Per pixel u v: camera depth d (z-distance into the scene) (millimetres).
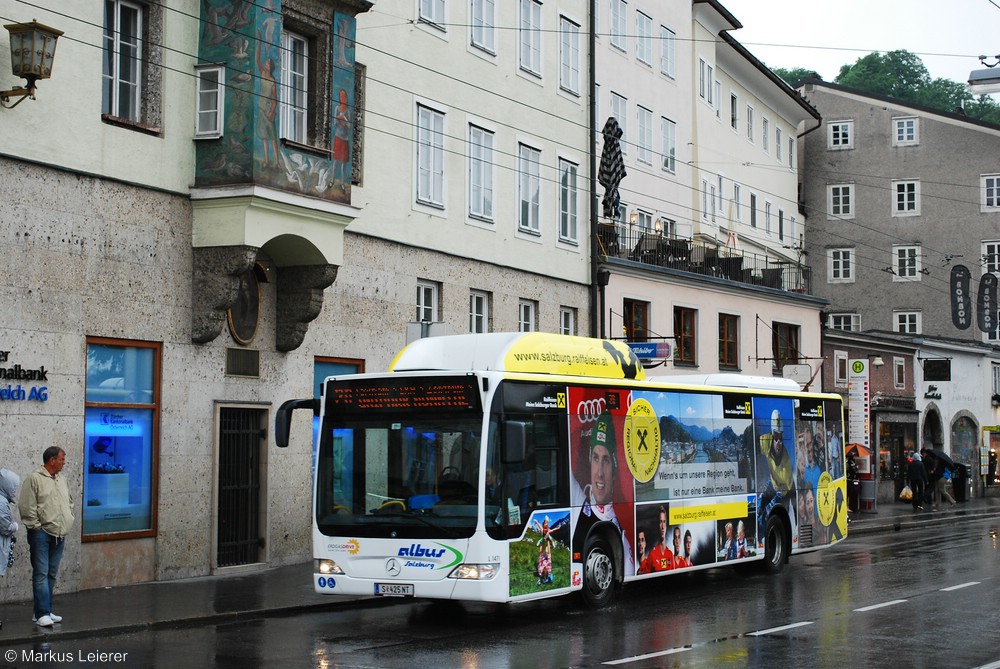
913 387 53812
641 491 18422
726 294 40969
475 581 14984
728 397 21234
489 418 15289
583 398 17234
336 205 21500
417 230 25906
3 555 14078
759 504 21844
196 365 20172
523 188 30500
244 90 19828
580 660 12750
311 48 21828
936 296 65812
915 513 41406
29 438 17234
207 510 20344
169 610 16172
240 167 19797
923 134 66500
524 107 30656
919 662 12594
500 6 29656
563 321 32531
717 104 48781
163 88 19594
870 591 19188
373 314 24391
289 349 22016
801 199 68250
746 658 12836
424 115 26422
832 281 67500
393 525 15430
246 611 16250
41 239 17469
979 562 24000
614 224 35844
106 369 18641
